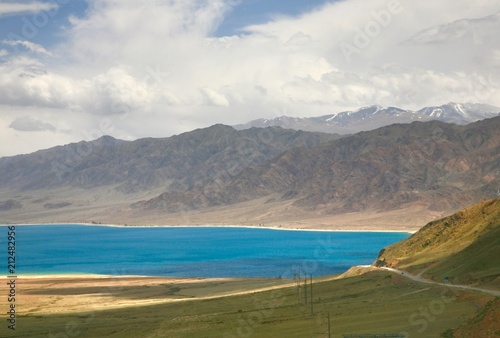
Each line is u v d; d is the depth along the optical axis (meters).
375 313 99.75
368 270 177.00
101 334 115.56
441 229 184.12
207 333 102.56
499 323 73.88
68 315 145.50
